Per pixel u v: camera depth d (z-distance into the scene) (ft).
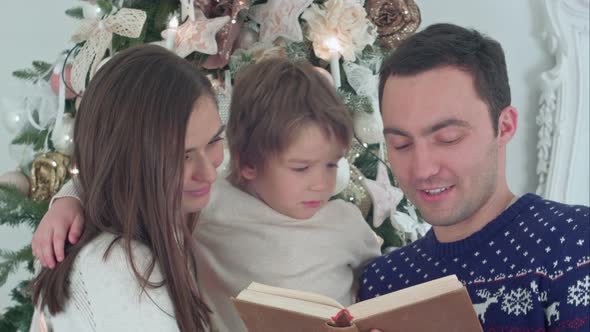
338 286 4.19
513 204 3.61
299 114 4.01
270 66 4.28
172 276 3.31
